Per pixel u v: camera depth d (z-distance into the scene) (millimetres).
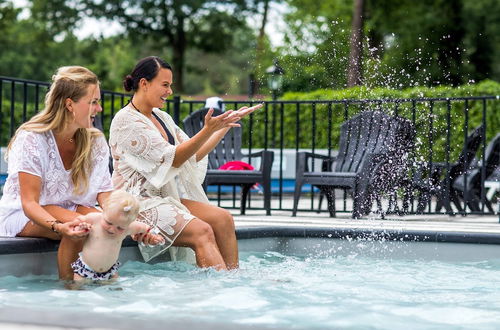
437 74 23188
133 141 3662
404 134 6387
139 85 3748
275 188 10570
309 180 6125
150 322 1714
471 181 7047
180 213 3625
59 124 3289
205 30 31594
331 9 24562
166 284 3188
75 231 3070
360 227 4918
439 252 4637
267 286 3199
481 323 2533
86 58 33875
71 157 3439
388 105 8047
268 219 5688
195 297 2879
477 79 23578
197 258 3574
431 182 6527
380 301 2920
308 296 2982
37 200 3262
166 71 3750
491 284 3479
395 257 4691
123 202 3051
